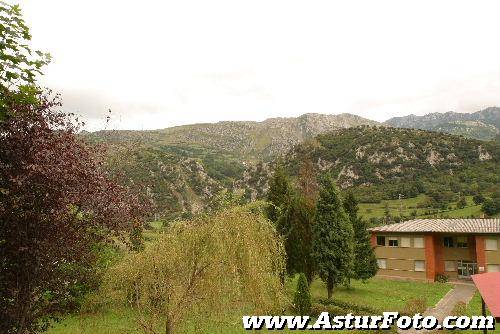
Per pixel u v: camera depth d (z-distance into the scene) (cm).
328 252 2928
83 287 855
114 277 880
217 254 898
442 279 4128
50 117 773
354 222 3716
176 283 901
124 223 827
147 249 897
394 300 3033
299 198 3173
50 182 690
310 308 2247
